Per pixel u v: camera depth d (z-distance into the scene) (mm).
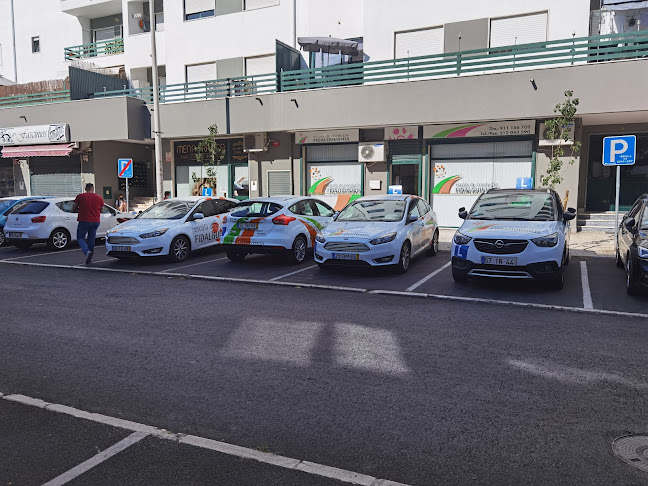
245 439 3596
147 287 8969
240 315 6953
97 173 22062
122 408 4113
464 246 8414
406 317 6781
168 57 22000
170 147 21328
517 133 15602
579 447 3439
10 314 7090
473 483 3037
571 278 9281
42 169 23469
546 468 3189
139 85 23031
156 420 3898
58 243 14320
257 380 4660
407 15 17531
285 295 8211
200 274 10188
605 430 3672
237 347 5590
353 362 5098
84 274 10430
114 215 15961
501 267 8133
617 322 6488
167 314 7031
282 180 19078
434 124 16547
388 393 4348
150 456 3377
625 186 16812
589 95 14016
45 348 5609
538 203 9281
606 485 3006
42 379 4730
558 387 4438
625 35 13695
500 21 16422
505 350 5414
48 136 21266
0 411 4059
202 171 21078
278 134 18922
